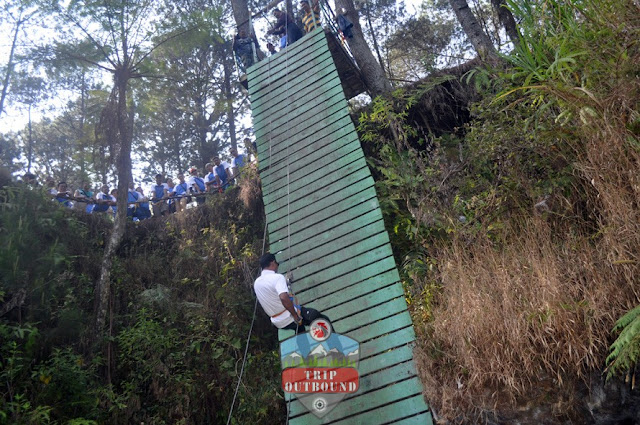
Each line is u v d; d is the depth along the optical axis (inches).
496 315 176.1
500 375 168.6
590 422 156.5
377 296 221.1
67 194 411.8
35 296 277.4
